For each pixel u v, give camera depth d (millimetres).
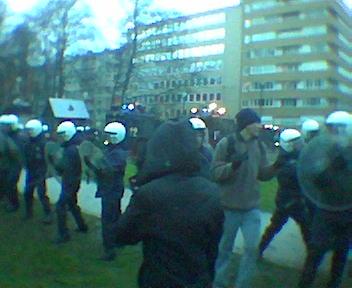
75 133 9055
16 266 7410
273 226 7598
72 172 8938
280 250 8289
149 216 3346
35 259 7785
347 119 5578
